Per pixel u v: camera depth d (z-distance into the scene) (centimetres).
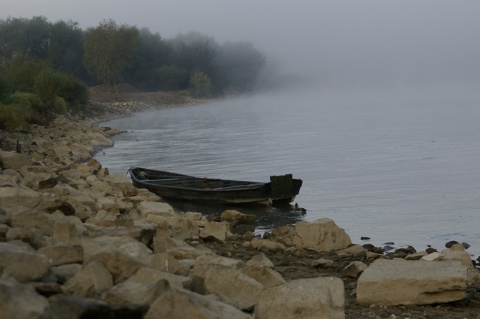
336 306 815
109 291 677
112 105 9494
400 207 2322
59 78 6562
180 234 1535
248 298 776
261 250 1472
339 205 2392
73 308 559
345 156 3962
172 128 6419
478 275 1134
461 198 2466
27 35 11850
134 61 11481
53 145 3825
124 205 1662
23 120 4353
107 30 10862
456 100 12138
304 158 3900
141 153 4241
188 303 606
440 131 5547
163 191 2470
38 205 1199
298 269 1269
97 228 1123
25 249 762
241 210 2308
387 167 3416
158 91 13175
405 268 1012
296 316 716
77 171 2411
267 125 6662
